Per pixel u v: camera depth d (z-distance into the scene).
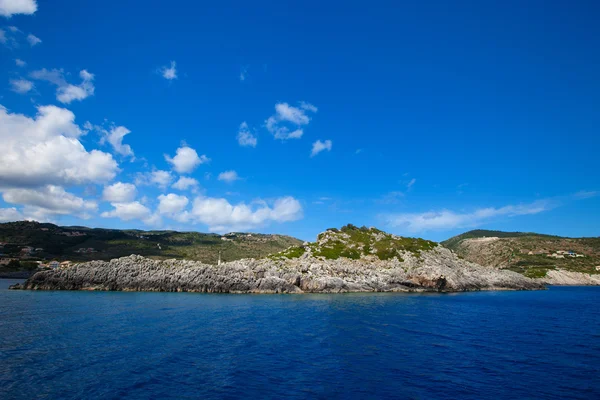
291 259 116.06
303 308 65.50
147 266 101.00
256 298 82.31
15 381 25.30
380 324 50.03
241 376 27.33
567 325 53.84
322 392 24.39
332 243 134.25
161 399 22.64
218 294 90.31
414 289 108.94
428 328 47.88
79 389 24.02
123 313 55.53
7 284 118.25
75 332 41.41
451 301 84.62
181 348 34.97
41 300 71.19
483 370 29.75
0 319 49.34
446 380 27.11
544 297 108.06
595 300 101.38
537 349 37.34
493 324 52.84
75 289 94.81
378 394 24.14
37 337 38.69
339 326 47.97
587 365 31.56
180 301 73.12
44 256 181.38
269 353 33.94
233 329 44.88
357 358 32.78
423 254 130.00
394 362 31.67
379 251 128.38
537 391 25.06
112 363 29.75
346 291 101.06
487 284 130.88
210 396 23.33
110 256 197.88
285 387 25.23
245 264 105.12
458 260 139.25
